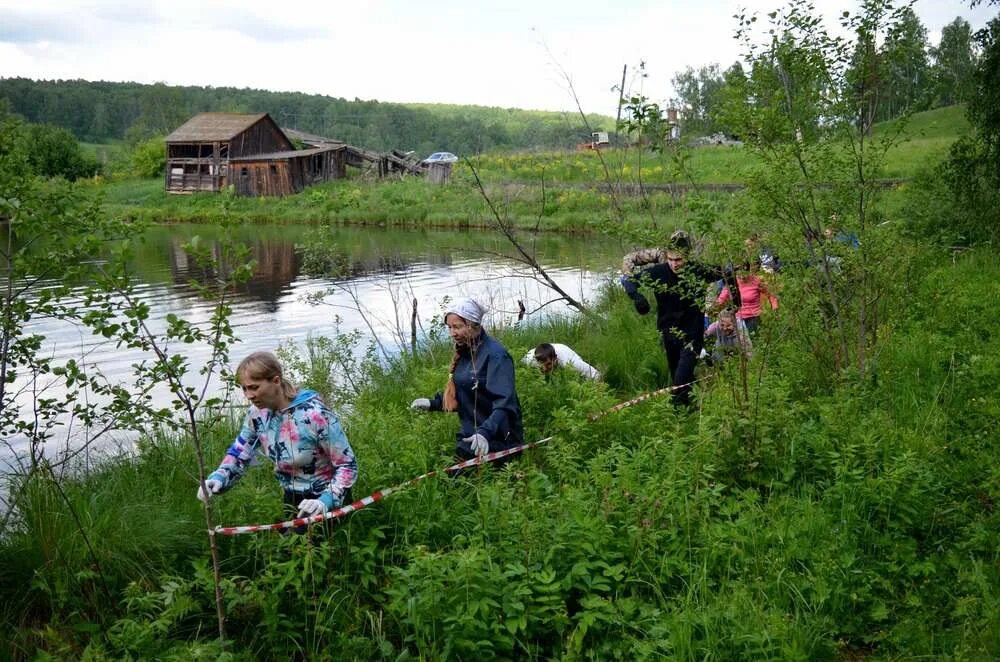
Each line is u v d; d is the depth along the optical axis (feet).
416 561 12.99
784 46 23.27
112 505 16.33
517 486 16.19
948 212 49.98
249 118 214.48
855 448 17.57
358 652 12.66
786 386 20.86
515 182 108.88
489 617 12.80
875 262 23.53
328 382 28.91
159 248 105.40
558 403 23.34
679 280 23.61
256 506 15.01
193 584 12.93
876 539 15.06
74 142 222.48
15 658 12.82
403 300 59.31
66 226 14.66
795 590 13.53
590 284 61.57
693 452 17.53
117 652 12.55
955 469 16.76
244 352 42.16
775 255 24.39
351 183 179.52
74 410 15.83
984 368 21.83
